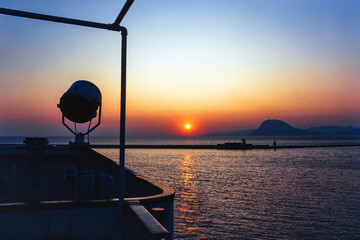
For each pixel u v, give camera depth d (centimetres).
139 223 322
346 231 2231
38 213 360
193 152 11681
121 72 405
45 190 570
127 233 374
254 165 6825
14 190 519
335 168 6294
